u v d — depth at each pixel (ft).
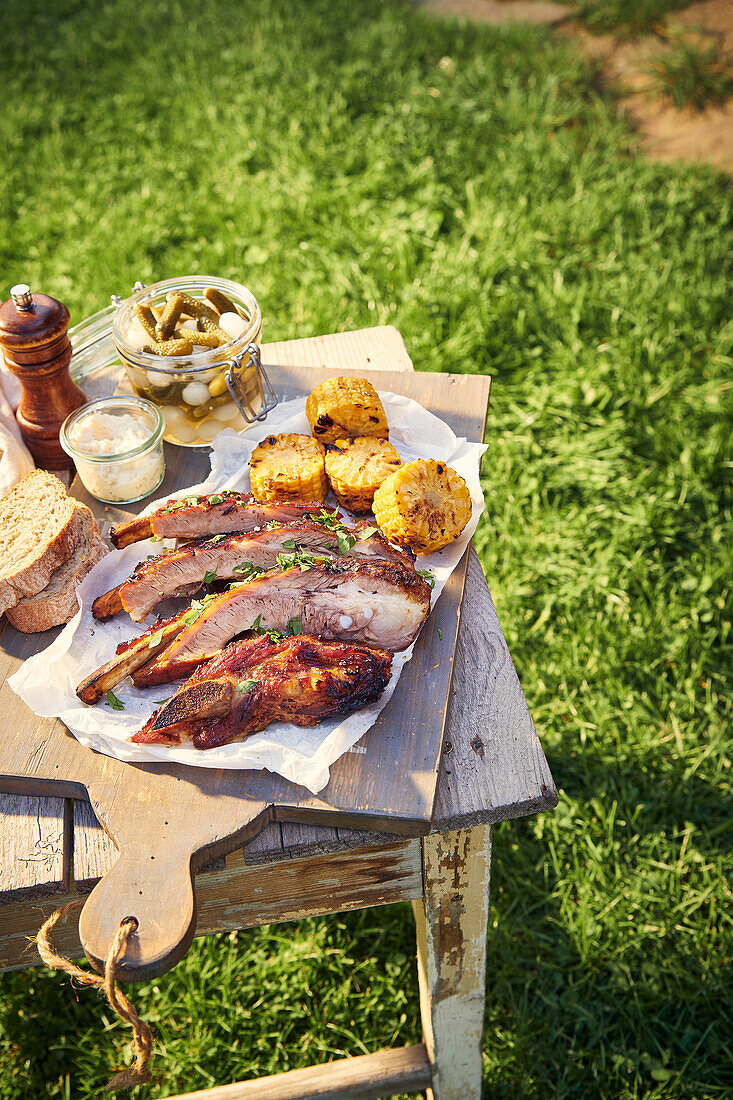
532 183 5.88
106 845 2.14
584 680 3.64
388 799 2.10
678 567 3.98
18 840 2.14
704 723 3.54
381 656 2.19
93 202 5.99
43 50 7.39
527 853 3.32
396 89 6.72
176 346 2.63
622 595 3.84
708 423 4.47
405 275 5.22
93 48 7.34
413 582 2.32
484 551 4.08
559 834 3.33
